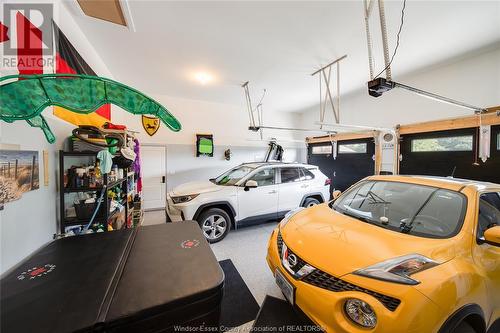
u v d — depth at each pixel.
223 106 6.32
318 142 6.65
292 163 4.41
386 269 1.20
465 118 3.28
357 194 2.44
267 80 4.36
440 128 3.60
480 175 3.17
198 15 2.35
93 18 2.39
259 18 2.40
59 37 2.10
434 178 2.11
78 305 0.80
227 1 2.14
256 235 3.83
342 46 3.01
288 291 1.50
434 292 1.07
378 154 4.69
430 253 1.29
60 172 2.06
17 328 0.69
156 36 2.76
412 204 1.92
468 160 3.32
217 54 3.25
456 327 1.16
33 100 1.16
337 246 1.48
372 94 2.08
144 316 0.81
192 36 2.76
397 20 2.42
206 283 0.98
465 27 2.55
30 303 0.81
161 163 5.62
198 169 6.05
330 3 2.17
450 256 1.26
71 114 2.38
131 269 1.07
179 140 5.80
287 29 2.61
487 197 1.74
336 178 6.00
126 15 2.30
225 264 2.80
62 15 2.16
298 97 5.60
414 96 4.13
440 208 1.72
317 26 2.55
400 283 1.10
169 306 0.85
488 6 2.18
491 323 1.37
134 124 5.30
